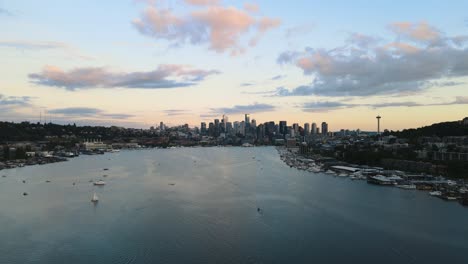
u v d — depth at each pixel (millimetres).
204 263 99125
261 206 163375
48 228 130000
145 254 105312
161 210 155500
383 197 185125
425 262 100812
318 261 100938
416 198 182500
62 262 100250
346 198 182375
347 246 112188
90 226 132125
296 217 144500
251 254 105312
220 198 181750
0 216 146875
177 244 113188
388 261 101250
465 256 104812
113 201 174375
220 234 122938
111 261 100688
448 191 192750
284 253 106500
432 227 131625
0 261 100875
